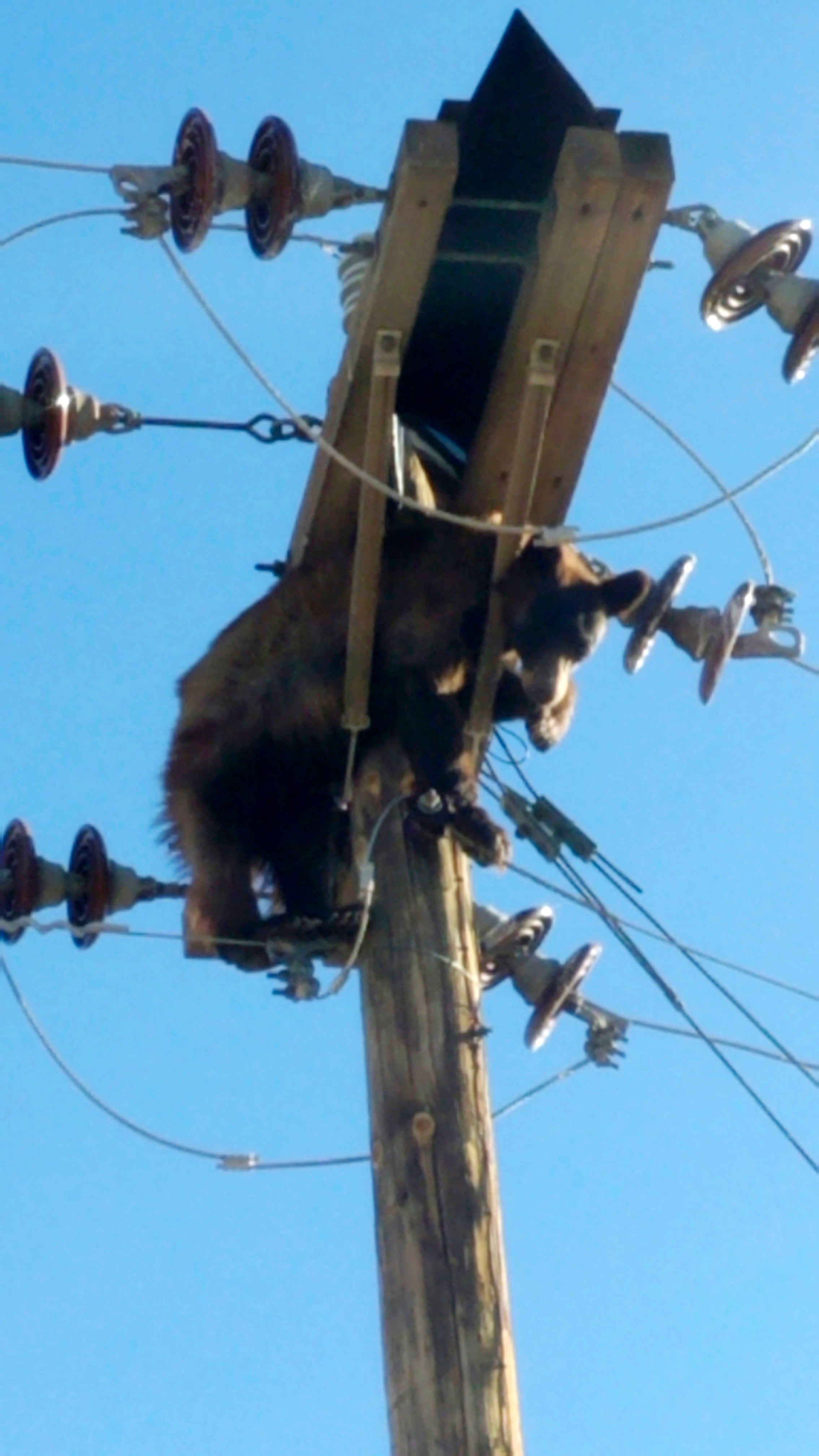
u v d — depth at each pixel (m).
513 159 12.23
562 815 13.23
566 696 14.35
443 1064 11.37
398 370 12.02
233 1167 12.54
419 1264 10.77
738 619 12.30
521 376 12.54
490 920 13.02
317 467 13.09
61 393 12.66
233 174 12.07
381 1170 11.18
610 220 11.76
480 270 12.74
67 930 13.25
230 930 13.81
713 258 12.30
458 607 13.65
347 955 11.88
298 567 14.24
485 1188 11.02
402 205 11.69
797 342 12.32
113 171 12.32
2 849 13.30
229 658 14.60
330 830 14.40
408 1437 10.41
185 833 14.52
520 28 11.95
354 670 12.93
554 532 11.93
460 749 13.07
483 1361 10.51
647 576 13.82
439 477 14.03
